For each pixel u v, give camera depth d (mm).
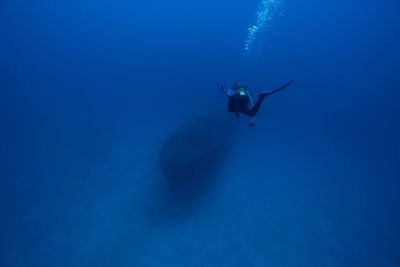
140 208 9703
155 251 7629
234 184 10211
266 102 20266
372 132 16297
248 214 8633
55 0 58969
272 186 10109
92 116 21641
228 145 12328
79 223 9539
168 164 8203
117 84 32281
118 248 8031
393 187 10180
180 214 8969
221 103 16375
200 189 10016
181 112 18500
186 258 7238
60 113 24141
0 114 27359
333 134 15492
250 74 26984
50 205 10906
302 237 7652
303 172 11164
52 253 8297
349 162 12188
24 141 18359
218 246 7492
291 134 14867
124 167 12883
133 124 17984
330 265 6703
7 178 13633
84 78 40688
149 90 26312
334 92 24562
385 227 8039
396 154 12984
